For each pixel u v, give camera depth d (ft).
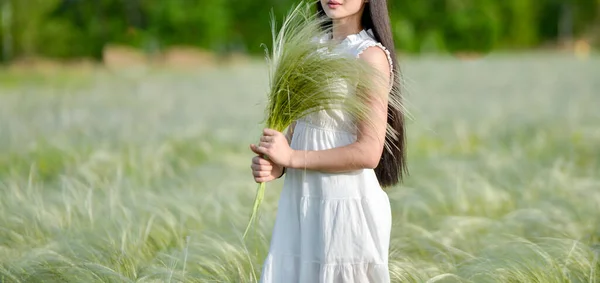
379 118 14.01
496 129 52.49
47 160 38.42
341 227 14.03
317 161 13.91
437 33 258.78
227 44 259.19
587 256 20.35
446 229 24.02
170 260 20.07
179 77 129.59
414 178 33.81
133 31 233.96
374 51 14.34
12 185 27.96
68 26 211.41
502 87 94.89
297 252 14.46
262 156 14.42
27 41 177.58
